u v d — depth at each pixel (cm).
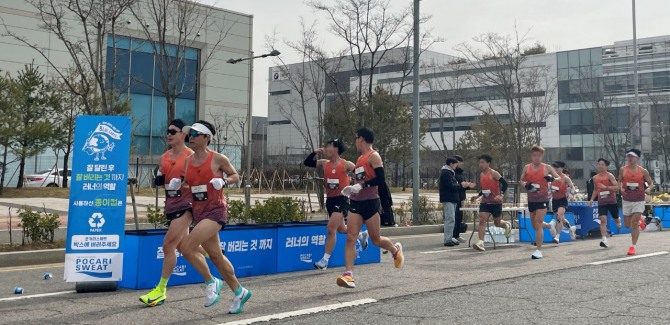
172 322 525
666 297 630
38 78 2727
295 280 776
